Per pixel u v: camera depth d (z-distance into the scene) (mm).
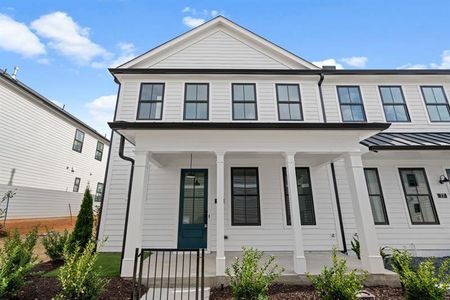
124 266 4668
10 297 3568
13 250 4008
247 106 8680
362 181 5383
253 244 7207
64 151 14891
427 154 7211
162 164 7617
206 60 9344
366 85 9141
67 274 3508
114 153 7883
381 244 7281
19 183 11531
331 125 5328
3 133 10734
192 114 8453
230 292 4262
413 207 7719
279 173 7867
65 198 14109
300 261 4859
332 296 3412
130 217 4961
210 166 7832
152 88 8680
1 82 10680
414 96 9055
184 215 7469
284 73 8938
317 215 7566
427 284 3432
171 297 4027
